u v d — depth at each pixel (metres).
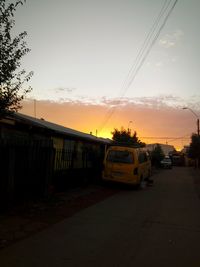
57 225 10.65
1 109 10.60
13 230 9.70
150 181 27.03
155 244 9.09
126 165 22.33
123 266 7.24
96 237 9.47
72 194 18.02
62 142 20.25
